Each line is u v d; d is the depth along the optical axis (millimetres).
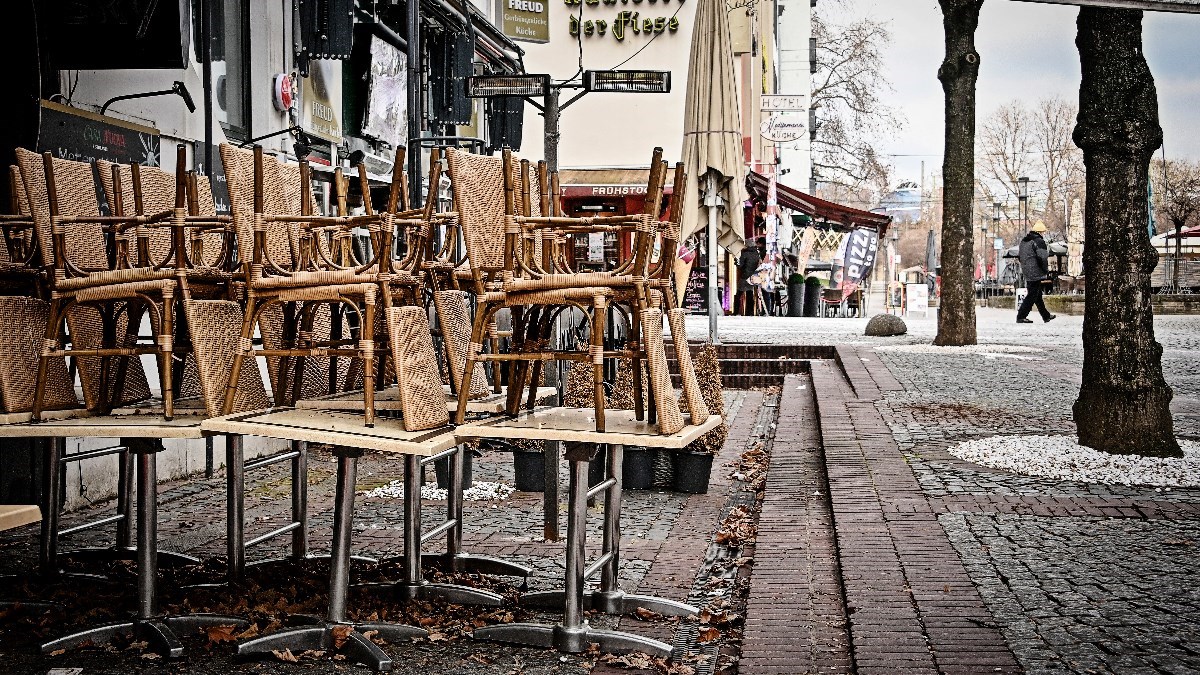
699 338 22672
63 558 7016
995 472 8547
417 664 5309
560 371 9602
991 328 29188
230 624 5590
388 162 17609
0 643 5488
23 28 7270
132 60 8805
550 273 5688
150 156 10242
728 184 19188
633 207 33844
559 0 34312
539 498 9336
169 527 8164
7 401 5609
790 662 4734
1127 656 4531
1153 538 6492
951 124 20562
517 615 6102
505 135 18750
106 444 9047
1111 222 8898
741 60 41250
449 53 18031
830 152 62125
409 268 6238
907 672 4359
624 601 6180
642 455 9727
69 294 5684
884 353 19453
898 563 5941
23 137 7320
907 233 117750
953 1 19859
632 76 14273
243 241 5598
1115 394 8961
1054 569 5836
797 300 40562
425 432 5262
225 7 12383
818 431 11688
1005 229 99062
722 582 6781
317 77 14844
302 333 6246
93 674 5098
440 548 7477
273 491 9680
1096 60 8711
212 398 5578
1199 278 50219
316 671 5172
